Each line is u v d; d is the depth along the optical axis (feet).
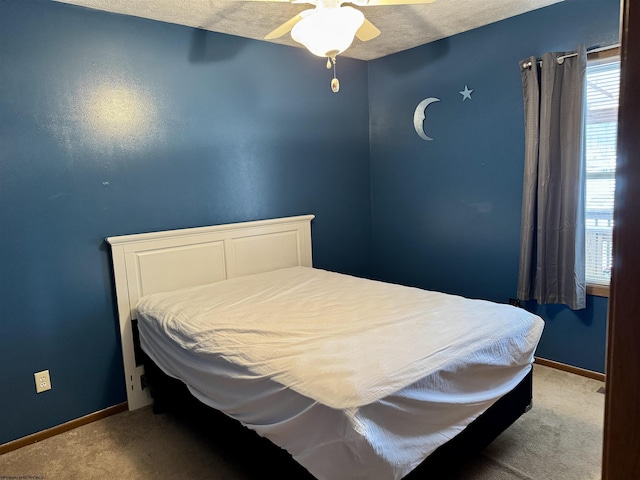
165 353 7.84
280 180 11.48
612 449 1.66
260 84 10.91
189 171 9.85
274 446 5.57
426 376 5.29
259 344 6.23
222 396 6.39
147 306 8.57
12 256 7.73
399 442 4.92
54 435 8.23
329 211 12.67
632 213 1.51
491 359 6.22
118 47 8.73
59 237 8.22
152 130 9.26
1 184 7.55
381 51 12.30
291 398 5.12
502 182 10.60
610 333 1.63
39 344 8.09
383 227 13.57
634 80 1.48
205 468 7.04
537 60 9.35
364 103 13.32
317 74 12.06
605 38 8.63
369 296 8.32
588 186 9.36
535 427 7.70
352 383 4.87
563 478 6.39
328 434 4.69
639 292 1.51
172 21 9.29
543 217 9.44
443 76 11.43
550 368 10.07
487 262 11.15
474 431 6.17
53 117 8.04
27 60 7.72
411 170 12.56
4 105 7.53
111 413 8.95
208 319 7.38
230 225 10.32
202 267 9.96
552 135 9.21
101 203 8.68
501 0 8.96
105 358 8.87
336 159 12.72
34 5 7.74
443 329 6.40
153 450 7.61
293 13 8.97
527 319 7.14
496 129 10.56
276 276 10.32
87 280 8.59
